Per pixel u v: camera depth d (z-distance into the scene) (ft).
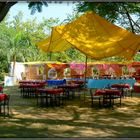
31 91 61.72
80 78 90.22
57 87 57.82
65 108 48.39
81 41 43.55
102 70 103.09
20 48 115.96
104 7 58.90
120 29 44.21
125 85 60.29
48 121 38.19
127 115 42.91
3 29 114.21
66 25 44.62
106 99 51.44
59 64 102.47
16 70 108.06
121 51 43.06
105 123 37.40
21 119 39.27
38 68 108.88
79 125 36.01
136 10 64.59
